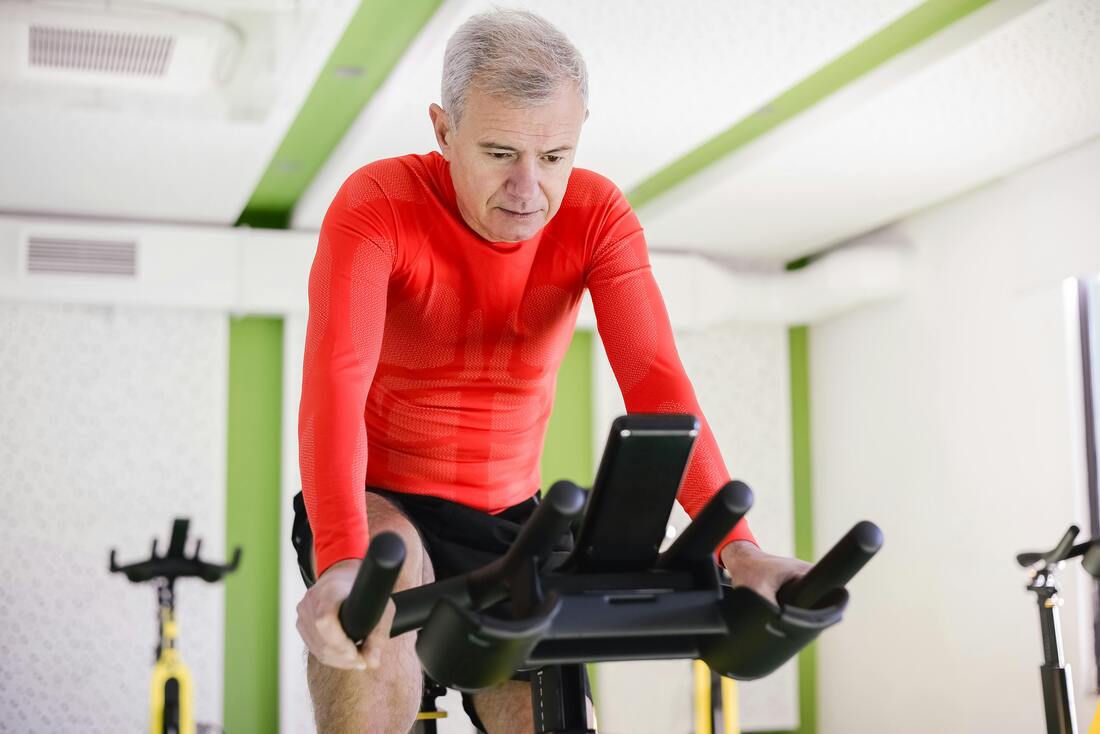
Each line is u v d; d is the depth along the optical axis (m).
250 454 7.13
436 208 1.61
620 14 4.16
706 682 5.26
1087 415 5.89
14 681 6.59
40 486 6.73
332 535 1.28
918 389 6.98
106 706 6.69
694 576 1.16
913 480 7.02
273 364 7.21
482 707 1.92
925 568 6.89
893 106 5.04
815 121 5.35
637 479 1.09
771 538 7.82
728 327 7.86
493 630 1.00
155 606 6.82
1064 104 5.02
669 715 7.35
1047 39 4.34
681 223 6.98
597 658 1.15
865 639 7.44
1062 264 5.80
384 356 1.71
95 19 4.03
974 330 6.51
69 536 6.74
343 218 1.58
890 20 4.20
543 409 1.82
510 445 1.78
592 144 5.62
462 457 1.75
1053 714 3.54
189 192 6.30
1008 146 5.59
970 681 6.50
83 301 6.67
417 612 1.12
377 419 1.76
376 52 4.82
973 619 6.50
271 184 6.68
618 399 7.51
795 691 7.74
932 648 6.81
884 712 7.23
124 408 6.86
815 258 7.97
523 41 1.38
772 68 4.66
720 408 7.80
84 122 5.15
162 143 5.46
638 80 4.79
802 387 8.09
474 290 1.65
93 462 6.80
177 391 6.94
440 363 1.70
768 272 7.59
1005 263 6.24
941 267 6.79
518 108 1.37
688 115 5.21
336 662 1.12
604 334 1.70
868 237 7.48
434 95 4.84
